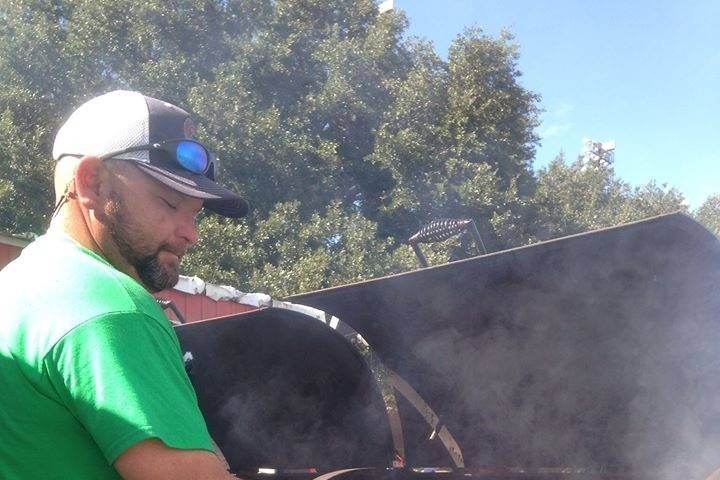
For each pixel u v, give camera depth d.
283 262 10.73
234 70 12.16
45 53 11.82
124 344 1.07
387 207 12.39
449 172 12.16
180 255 1.29
